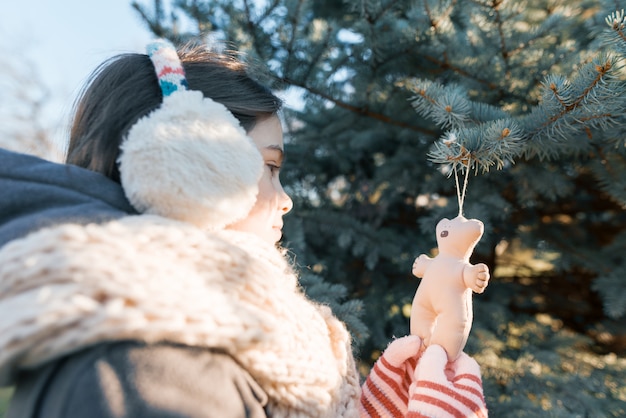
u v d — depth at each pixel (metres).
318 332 0.81
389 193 2.58
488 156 1.06
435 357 0.81
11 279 0.51
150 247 0.57
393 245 2.39
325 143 2.42
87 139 0.76
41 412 0.52
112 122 0.73
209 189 0.65
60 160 0.98
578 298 2.71
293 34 1.99
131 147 0.64
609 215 2.62
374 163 2.70
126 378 0.51
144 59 0.79
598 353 2.44
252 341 0.58
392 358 0.91
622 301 1.93
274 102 0.85
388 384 0.92
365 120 2.28
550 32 1.68
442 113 1.23
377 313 2.45
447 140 1.02
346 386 0.87
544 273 2.85
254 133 0.82
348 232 2.34
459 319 0.83
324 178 2.73
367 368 2.32
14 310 0.48
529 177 2.01
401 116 2.16
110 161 0.73
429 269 0.88
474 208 2.02
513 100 1.75
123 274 0.52
